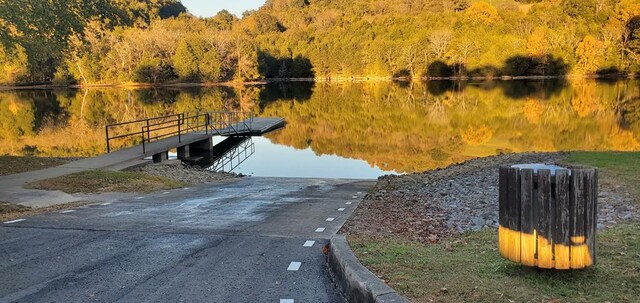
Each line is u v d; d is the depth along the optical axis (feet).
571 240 11.28
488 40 253.03
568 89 175.01
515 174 11.71
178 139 59.72
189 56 267.39
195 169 49.01
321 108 140.46
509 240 12.03
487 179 32.65
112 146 71.97
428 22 301.43
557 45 238.68
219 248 16.94
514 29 264.52
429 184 33.37
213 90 230.48
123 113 130.00
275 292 12.82
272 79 310.04
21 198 28.84
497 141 72.64
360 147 72.23
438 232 19.10
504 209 12.12
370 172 53.72
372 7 409.90
